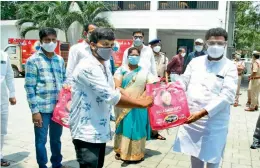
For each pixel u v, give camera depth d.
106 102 2.52
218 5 16.05
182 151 3.12
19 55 17.39
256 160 5.01
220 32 2.86
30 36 22.25
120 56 13.98
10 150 4.96
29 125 6.62
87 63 2.54
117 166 4.49
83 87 2.58
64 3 19.56
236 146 5.75
